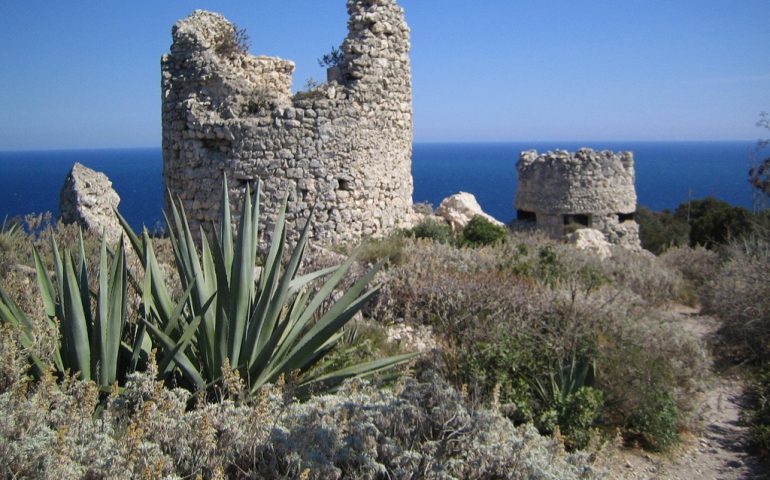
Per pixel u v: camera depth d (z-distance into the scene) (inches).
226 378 205.9
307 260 483.2
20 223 457.1
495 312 404.8
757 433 323.9
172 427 172.4
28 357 213.5
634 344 355.6
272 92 606.9
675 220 1503.4
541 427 296.2
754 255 650.2
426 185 4586.6
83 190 526.3
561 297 410.3
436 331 403.9
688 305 663.8
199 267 249.8
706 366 396.2
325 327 245.4
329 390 246.5
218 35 633.0
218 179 589.6
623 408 327.3
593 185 1154.7
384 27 625.0
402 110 662.5
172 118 614.2
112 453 157.2
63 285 221.9
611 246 962.7
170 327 233.8
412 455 173.5
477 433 188.7
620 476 259.1
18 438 156.7
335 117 593.0
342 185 605.9
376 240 601.3
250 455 173.5
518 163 1264.8
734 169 6756.9
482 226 740.0
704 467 299.9
